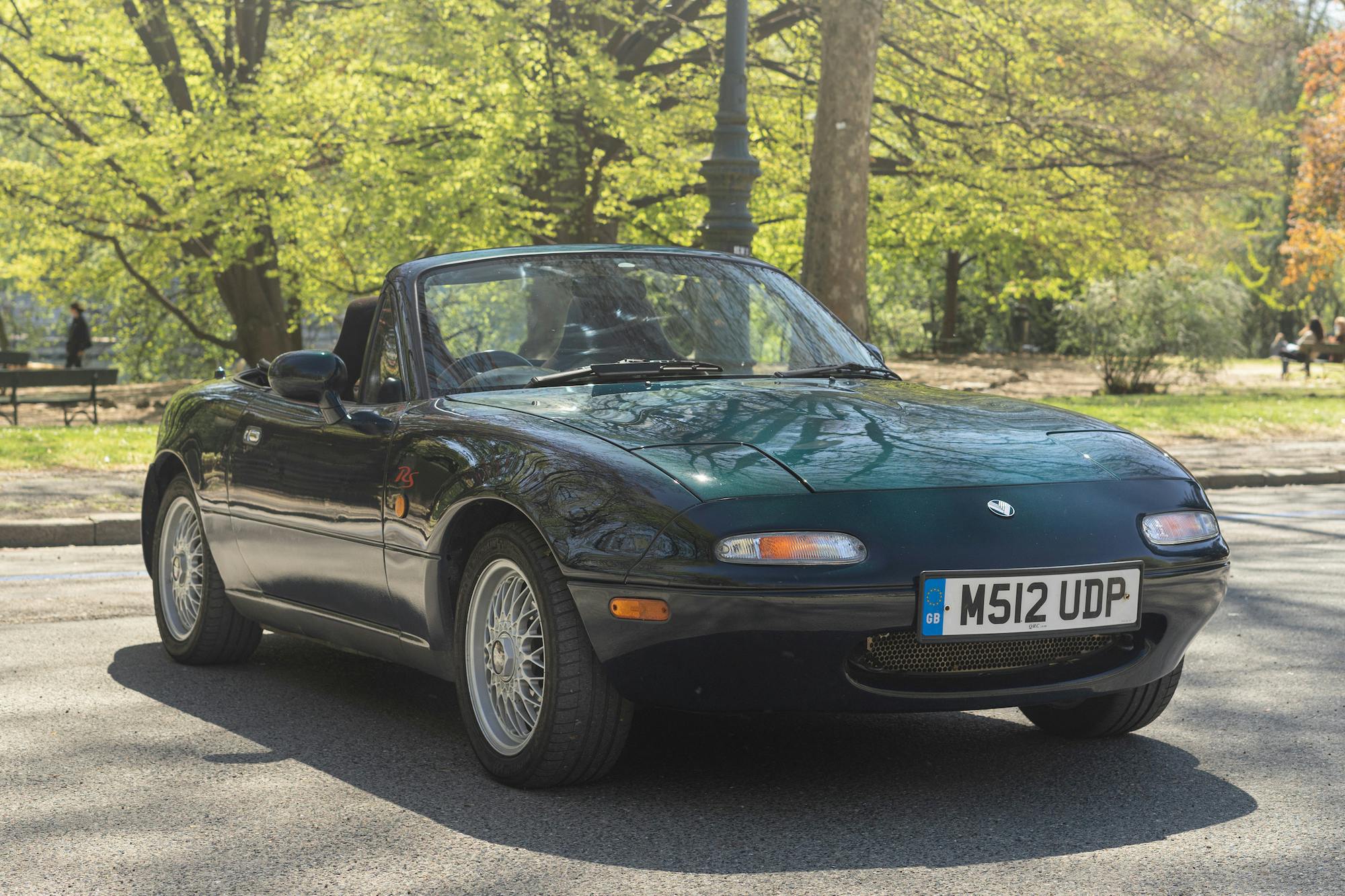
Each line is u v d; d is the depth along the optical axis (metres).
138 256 25.27
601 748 3.84
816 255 15.98
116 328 40.00
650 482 3.67
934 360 37.56
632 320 4.89
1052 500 3.77
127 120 23.81
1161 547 3.83
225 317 37.75
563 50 20.80
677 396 4.32
